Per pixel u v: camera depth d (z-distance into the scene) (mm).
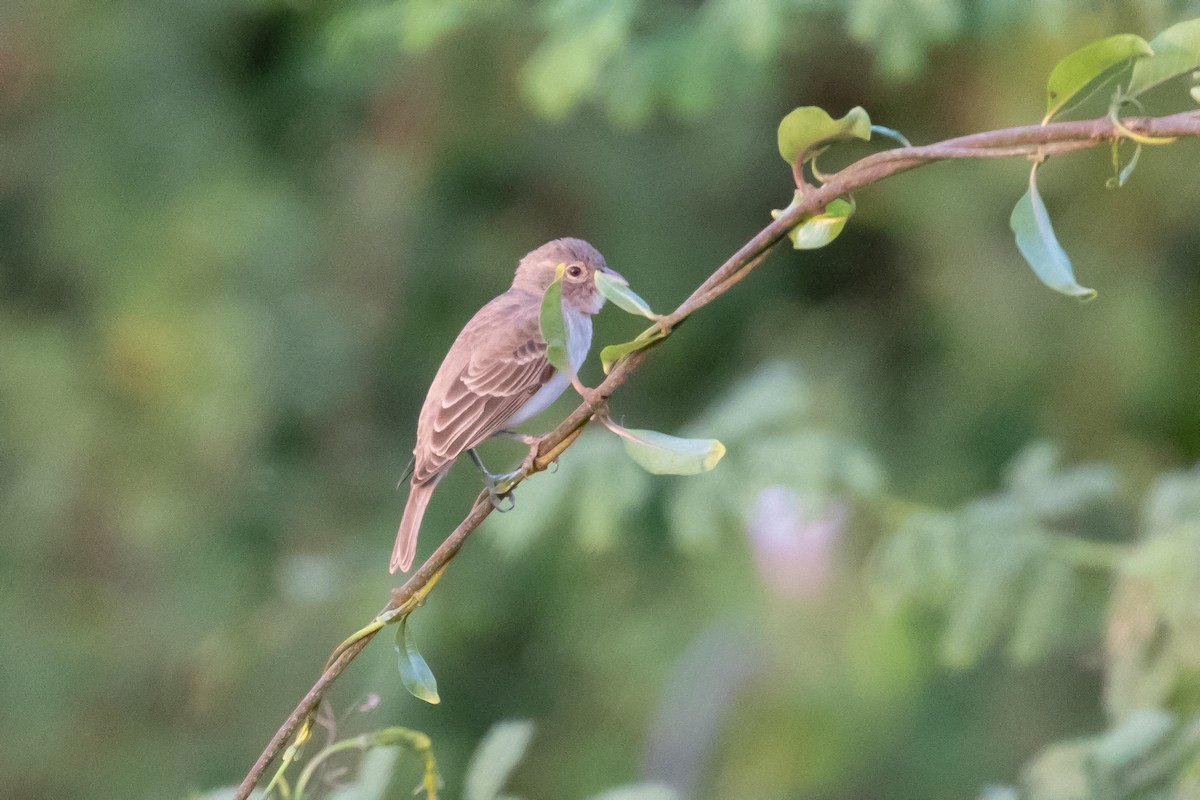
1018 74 12258
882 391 12891
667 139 13102
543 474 8953
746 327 13242
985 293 12539
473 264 12969
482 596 12289
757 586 12422
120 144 12164
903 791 11977
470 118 12820
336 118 12930
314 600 11812
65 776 11961
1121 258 12359
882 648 12188
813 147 4484
